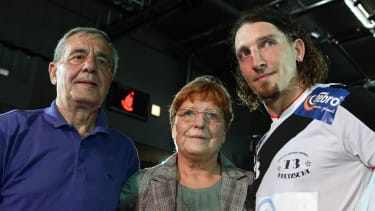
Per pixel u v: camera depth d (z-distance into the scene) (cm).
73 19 607
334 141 138
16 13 545
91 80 186
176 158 213
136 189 197
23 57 542
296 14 565
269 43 159
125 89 631
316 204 136
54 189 172
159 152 670
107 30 615
